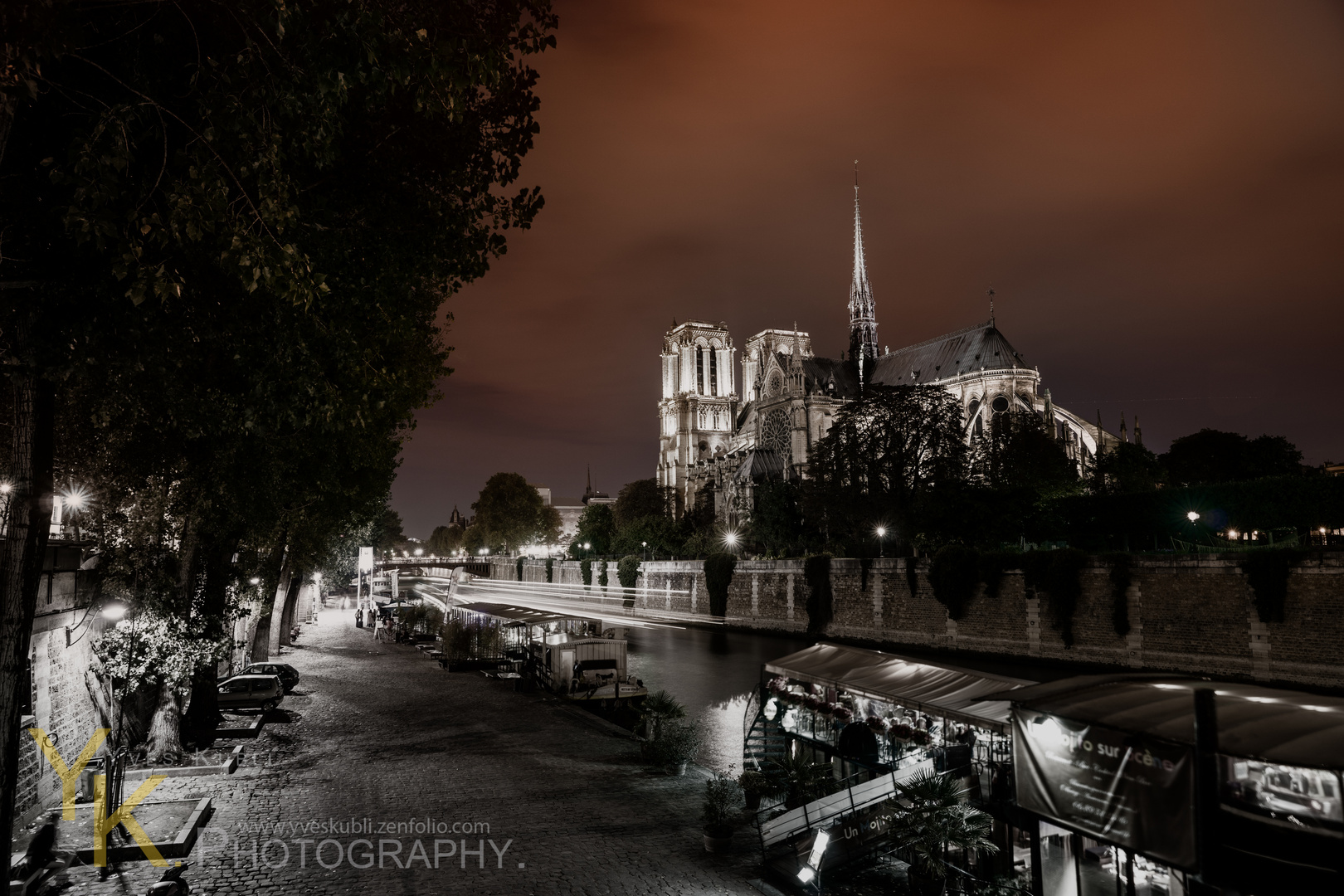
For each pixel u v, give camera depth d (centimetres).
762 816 1748
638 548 12162
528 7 1255
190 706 2581
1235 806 921
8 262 1020
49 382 1027
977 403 11038
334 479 2578
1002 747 1490
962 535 6300
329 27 1002
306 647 5616
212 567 2411
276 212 999
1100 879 1227
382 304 1492
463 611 7856
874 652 2134
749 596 8150
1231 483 5341
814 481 8088
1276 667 3962
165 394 1370
